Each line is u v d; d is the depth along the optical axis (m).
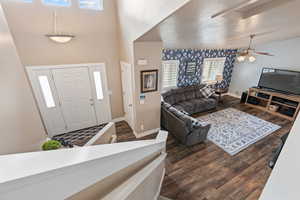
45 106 3.79
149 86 3.71
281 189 0.60
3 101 1.20
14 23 2.96
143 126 4.10
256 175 2.87
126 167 0.93
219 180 2.77
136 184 0.92
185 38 3.16
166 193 2.52
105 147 0.81
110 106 4.68
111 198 0.74
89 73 4.04
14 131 1.31
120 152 0.77
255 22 2.31
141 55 3.32
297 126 0.53
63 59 3.61
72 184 0.51
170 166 3.09
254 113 5.54
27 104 1.66
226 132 4.30
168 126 4.23
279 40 5.31
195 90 6.12
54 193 0.46
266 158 3.31
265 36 3.86
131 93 3.84
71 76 3.85
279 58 5.50
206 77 6.77
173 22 2.04
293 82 5.02
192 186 2.64
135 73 3.41
